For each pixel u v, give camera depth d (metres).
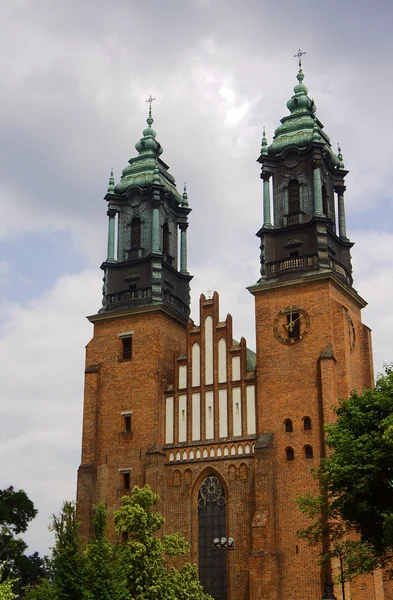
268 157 75.75
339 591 60.12
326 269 69.94
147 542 57.53
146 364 73.94
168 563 67.62
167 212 82.06
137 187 80.81
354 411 48.91
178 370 73.44
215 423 69.94
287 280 70.38
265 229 73.31
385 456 45.47
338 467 46.69
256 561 62.16
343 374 66.38
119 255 79.94
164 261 78.69
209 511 68.25
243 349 71.00
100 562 51.38
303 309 69.25
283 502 64.62
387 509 45.12
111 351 76.00
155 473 69.69
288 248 72.56
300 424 66.19
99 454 73.06
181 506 69.06
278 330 69.69
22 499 88.50
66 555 50.81
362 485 46.31
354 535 61.75
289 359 68.38
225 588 65.44
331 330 67.75
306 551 62.56
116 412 73.69
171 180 84.88
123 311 76.12
